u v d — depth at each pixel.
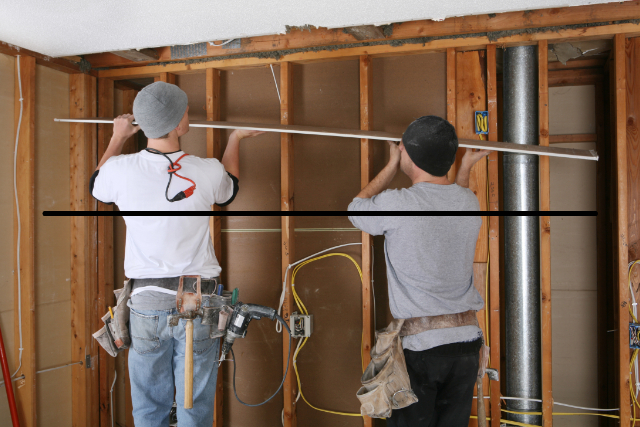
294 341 2.24
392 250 1.56
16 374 2.11
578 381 2.63
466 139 1.97
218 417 2.29
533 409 1.99
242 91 2.35
